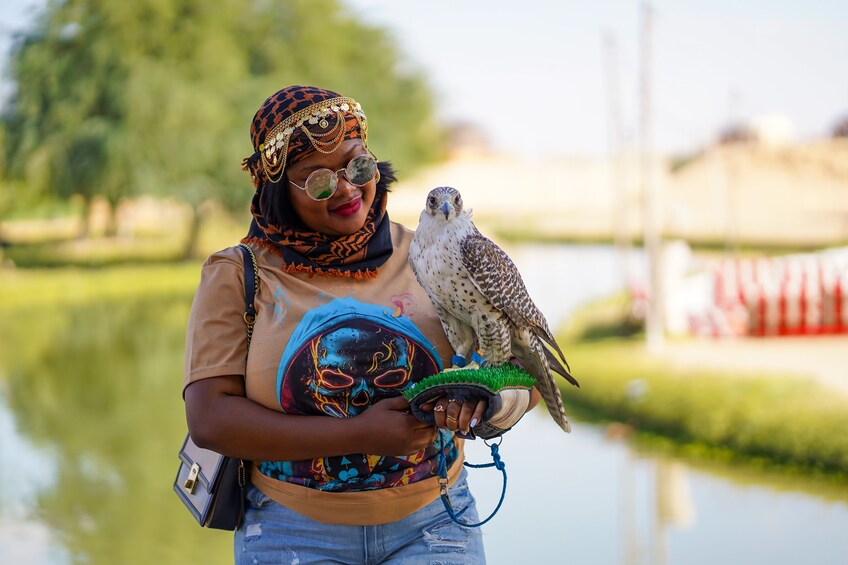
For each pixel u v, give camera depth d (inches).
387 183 86.5
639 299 462.6
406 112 1318.9
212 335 79.5
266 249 83.0
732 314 421.7
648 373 349.4
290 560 78.8
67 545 196.4
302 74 1150.3
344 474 78.3
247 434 76.0
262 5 1133.7
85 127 1080.2
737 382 320.2
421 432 75.0
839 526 206.4
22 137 1111.6
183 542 199.2
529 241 1242.0
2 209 1310.3
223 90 1077.1
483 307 83.1
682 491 236.4
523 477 252.2
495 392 73.5
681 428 292.4
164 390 370.9
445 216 81.4
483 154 2303.2
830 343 393.7
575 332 475.2
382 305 82.0
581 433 300.8
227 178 1090.7
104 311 665.0
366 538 79.4
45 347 494.6
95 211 1483.8
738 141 1256.8
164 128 1046.4
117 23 1051.3
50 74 1098.1
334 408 78.4
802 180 1183.6
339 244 81.4
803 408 283.7
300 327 78.9
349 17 1228.5
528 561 187.5
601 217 1546.5
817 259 426.9
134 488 238.2
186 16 1079.0
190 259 1130.0
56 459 267.3
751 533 205.0
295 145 78.9
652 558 187.9
